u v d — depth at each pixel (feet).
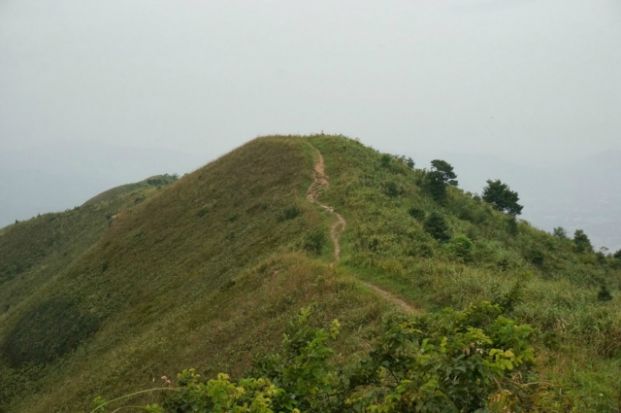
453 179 136.56
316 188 119.14
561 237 139.03
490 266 70.28
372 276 61.31
